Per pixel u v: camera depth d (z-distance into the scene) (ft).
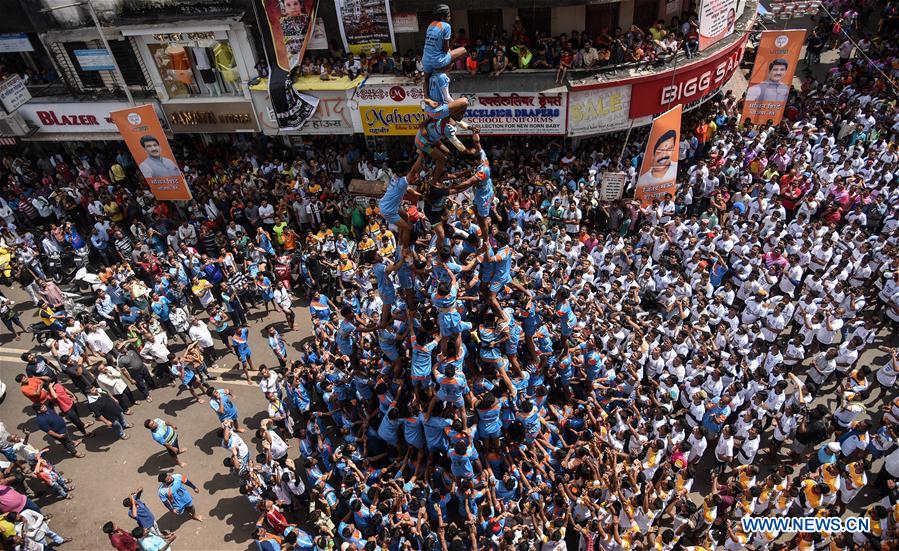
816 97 79.66
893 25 95.86
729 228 57.77
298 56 68.54
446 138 32.04
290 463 41.98
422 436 41.45
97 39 71.36
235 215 71.72
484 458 41.98
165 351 55.52
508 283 42.37
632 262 57.88
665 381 44.60
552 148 71.92
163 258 66.80
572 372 46.47
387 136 77.46
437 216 35.88
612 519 35.86
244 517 45.21
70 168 85.35
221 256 63.10
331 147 79.36
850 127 73.31
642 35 66.54
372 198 69.00
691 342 47.65
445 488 41.86
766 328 51.13
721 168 68.13
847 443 41.70
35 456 48.19
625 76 65.21
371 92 68.69
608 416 43.78
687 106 72.95
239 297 65.77
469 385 41.27
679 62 66.80
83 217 79.87
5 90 76.13
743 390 45.68
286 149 82.12
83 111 77.71
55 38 71.72
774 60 67.51
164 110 75.36
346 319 45.01
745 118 72.49
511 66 68.64
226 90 73.36
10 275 72.33
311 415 46.37
